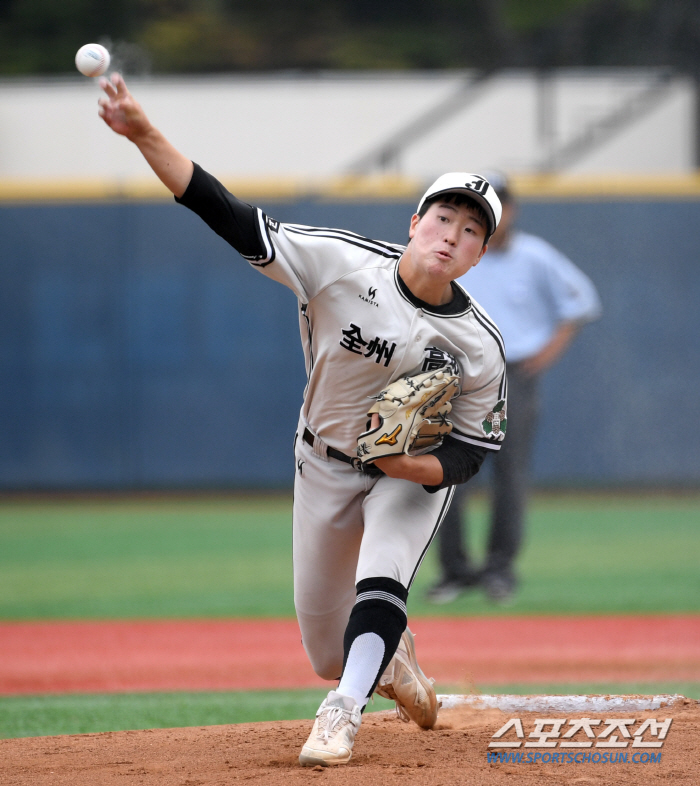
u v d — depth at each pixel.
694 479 44.91
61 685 16.75
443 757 10.73
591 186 44.94
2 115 54.62
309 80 55.69
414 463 10.46
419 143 55.34
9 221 45.47
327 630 11.84
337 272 10.51
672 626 21.50
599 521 38.53
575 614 22.84
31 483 45.56
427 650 19.30
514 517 24.47
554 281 24.31
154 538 35.22
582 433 44.84
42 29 84.25
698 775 9.91
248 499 45.59
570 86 55.69
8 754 11.29
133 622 22.38
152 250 45.53
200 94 55.22
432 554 34.75
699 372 44.94
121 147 54.66
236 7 87.12
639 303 44.97
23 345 45.47
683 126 55.06
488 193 10.23
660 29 67.19
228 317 45.53
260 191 45.09
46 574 28.64
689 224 44.88
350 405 10.97
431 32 84.62
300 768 10.02
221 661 18.66
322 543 11.40
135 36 85.44
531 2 78.94
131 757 11.06
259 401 45.53
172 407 45.56
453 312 10.72
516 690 15.88
